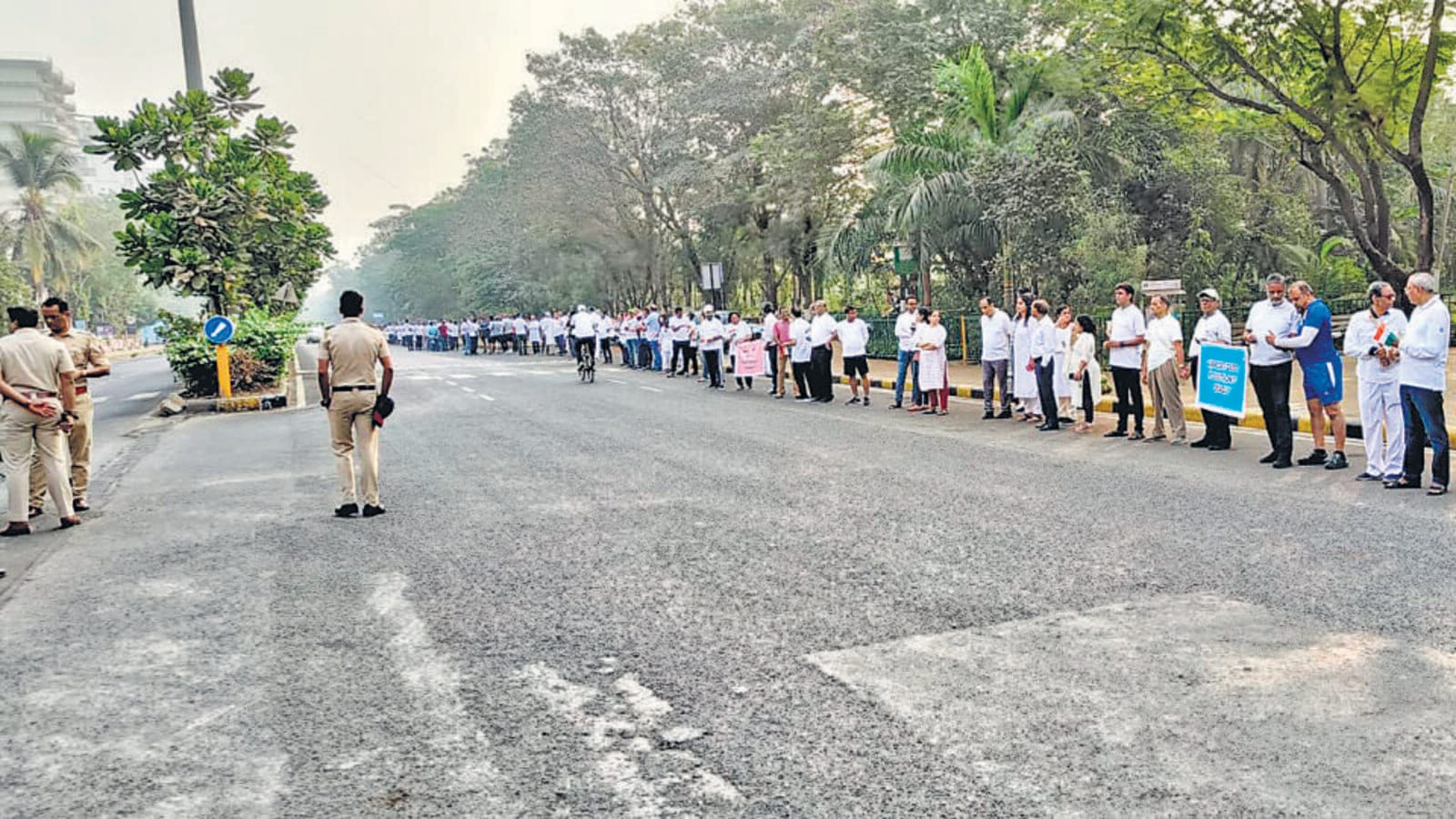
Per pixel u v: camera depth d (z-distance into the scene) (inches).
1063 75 806.5
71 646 206.8
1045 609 206.1
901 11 987.3
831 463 406.6
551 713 162.6
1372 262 689.0
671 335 1008.2
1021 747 143.5
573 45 1658.5
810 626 200.2
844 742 147.3
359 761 147.9
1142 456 408.2
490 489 370.9
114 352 2962.6
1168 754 139.7
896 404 633.0
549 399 751.1
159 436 604.7
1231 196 895.7
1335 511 290.4
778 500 332.2
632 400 722.2
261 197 820.6
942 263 1030.4
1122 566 236.5
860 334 657.6
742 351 803.4
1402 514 282.5
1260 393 377.1
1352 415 478.9
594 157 1691.7
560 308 2281.0
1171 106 719.7
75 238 2436.0
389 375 331.6
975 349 882.1
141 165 797.2
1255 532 266.2
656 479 380.8
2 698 178.7
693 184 1472.7
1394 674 165.3
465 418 624.1
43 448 328.5
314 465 446.9
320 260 1002.7
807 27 1266.0
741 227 1471.5
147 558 283.0
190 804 136.8
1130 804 126.7
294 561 271.0
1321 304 361.7
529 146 1742.1
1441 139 1100.5
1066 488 339.0
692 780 137.6
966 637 190.4
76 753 154.4
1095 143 837.2
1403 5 580.1
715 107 1350.9
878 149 1125.1
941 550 257.6
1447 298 1060.5
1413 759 136.1
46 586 257.3
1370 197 692.7
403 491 371.2
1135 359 459.8
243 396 770.8
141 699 175.8
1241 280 968.3
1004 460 406.3
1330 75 604.7
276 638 206.1
